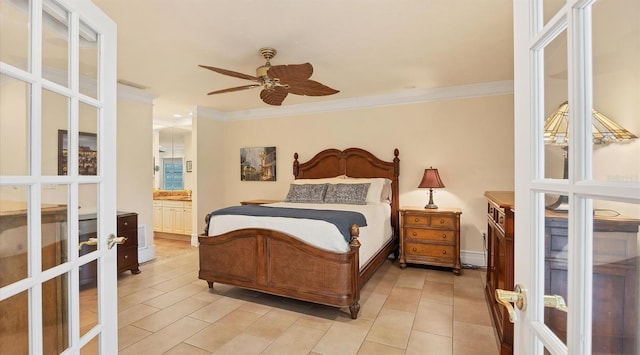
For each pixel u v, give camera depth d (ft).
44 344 3.44
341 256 8.38
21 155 3.11
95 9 4.21
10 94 3.02
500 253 7.54
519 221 2.76
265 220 9.55
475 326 8.11
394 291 10.54
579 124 1.91
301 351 6.99
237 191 18.49
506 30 8.21
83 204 4.14
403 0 6.81
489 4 6.98
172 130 21.58
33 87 3.19
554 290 2.34
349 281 8.43
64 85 3.69
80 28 4.05
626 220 1.71
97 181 4.27
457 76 11.99
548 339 2.27
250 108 17.43
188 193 21.71
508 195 8.36
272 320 8.50
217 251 10.20
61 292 3.71
